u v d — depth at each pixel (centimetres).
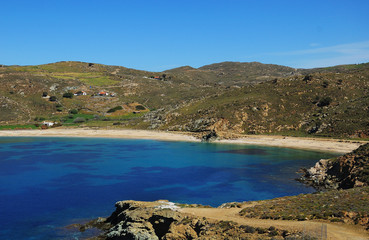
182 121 16450
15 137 14938
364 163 5294
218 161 8731
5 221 4200
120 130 16762
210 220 3288
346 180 5325
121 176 6862
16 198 5222
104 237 3709
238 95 17212
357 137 11012
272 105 15062
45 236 3728
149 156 9688
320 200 3491
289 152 10131
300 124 13538
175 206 4019
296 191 5541
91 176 6850
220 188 5828
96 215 4447
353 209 2931
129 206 4156
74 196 5344
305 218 2953
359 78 15988
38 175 6931
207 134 13550
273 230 2716
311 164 8050
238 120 14412
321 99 14325
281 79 17450
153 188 5856
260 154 9888
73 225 4081
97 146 12106
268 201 4181
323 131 12238
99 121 18975
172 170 7519
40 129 16950
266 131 13712
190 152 10506
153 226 3569
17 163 8375
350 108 12681
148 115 19050
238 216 3397
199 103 17925
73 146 12088
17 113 18725
